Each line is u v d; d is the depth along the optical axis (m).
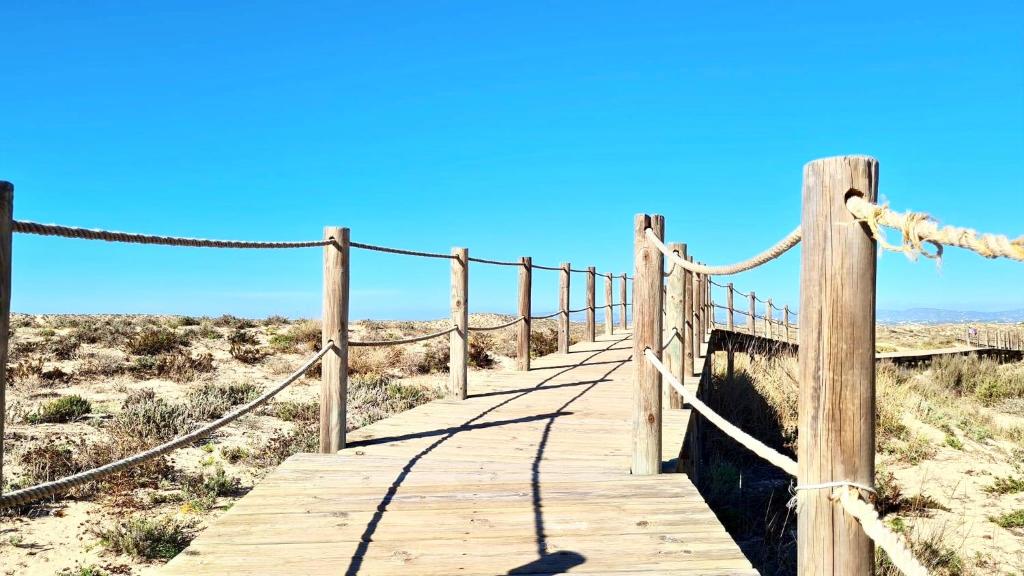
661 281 4.45
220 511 6.41
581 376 9.45
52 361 13.61
